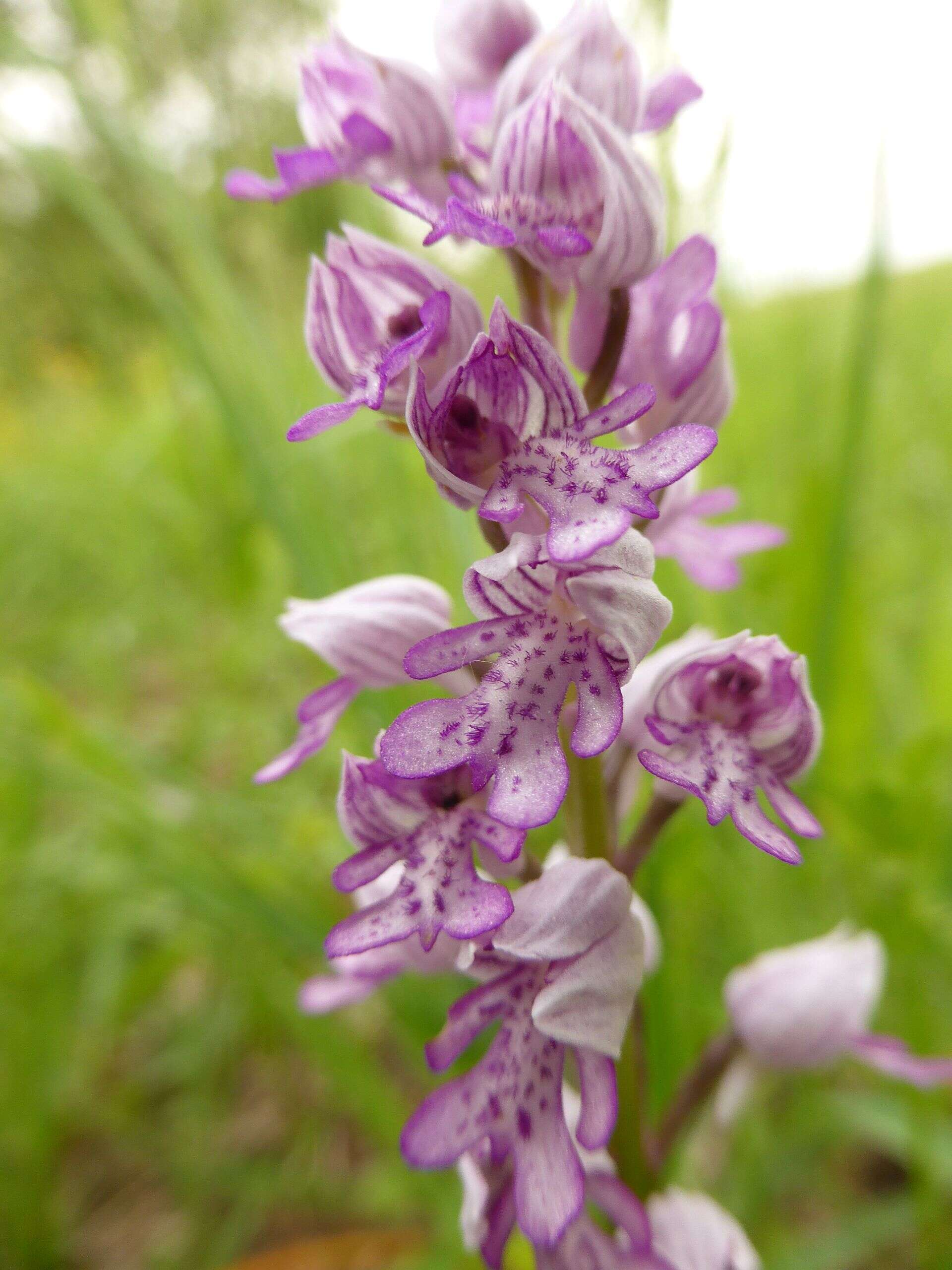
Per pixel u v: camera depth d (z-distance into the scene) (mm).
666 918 83
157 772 118
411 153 60
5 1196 100
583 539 45
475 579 51
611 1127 47
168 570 206
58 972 112
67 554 234
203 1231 106
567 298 61
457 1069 92
